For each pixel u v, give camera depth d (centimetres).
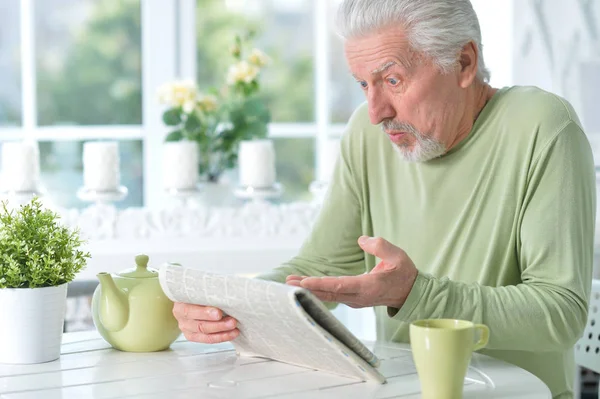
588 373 308
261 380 133
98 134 354
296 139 418
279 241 285
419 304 139
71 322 274
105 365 142
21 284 143
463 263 165
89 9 372
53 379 133
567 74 307
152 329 148
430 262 170
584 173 155
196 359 146
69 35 371
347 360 127
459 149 167
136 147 356
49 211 147
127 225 275
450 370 116
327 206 184
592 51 304
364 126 181
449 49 152
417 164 172
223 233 282
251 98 315
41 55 366
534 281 150
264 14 427
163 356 148
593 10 302
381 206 179
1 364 143
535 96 162
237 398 124
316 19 371
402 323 171
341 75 381
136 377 135
